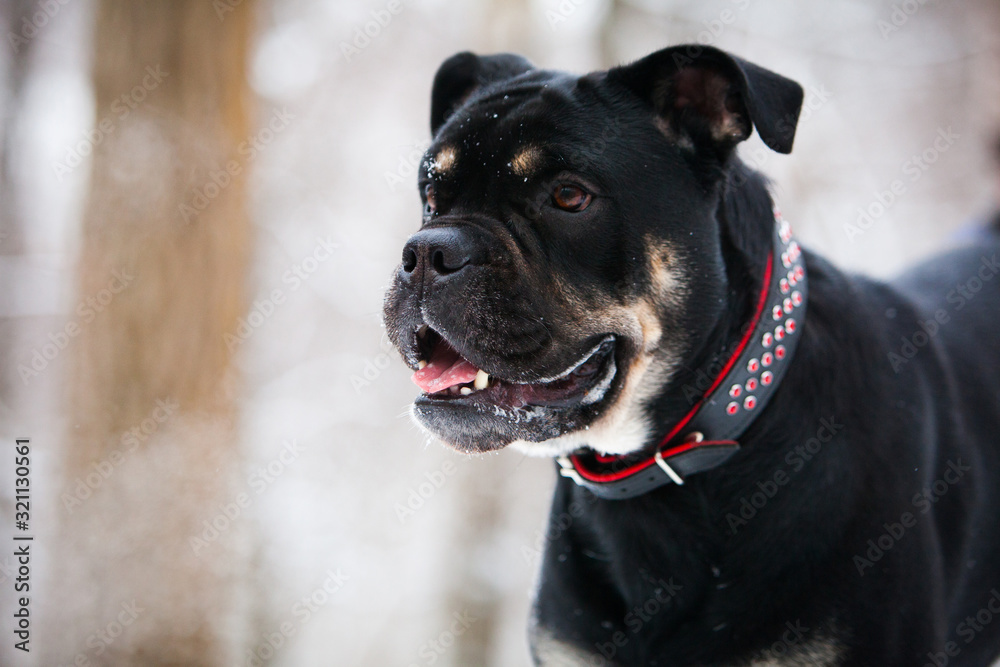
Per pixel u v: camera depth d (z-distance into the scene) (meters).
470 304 2.24
